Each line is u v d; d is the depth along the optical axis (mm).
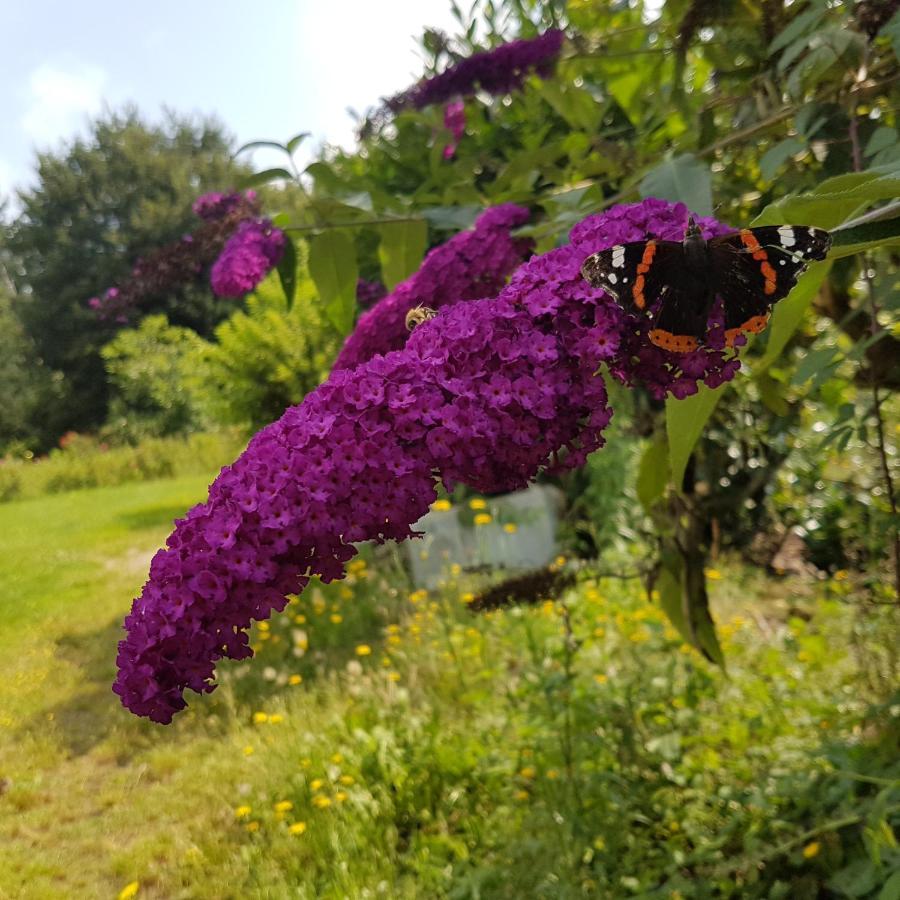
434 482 265
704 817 556
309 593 1146
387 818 641
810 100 426
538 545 1144
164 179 5926
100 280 5652
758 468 947
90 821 729
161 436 4066
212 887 614
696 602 548
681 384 271
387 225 551
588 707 615
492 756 663
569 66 620
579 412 267
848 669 710
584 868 530
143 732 887
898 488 618
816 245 237
